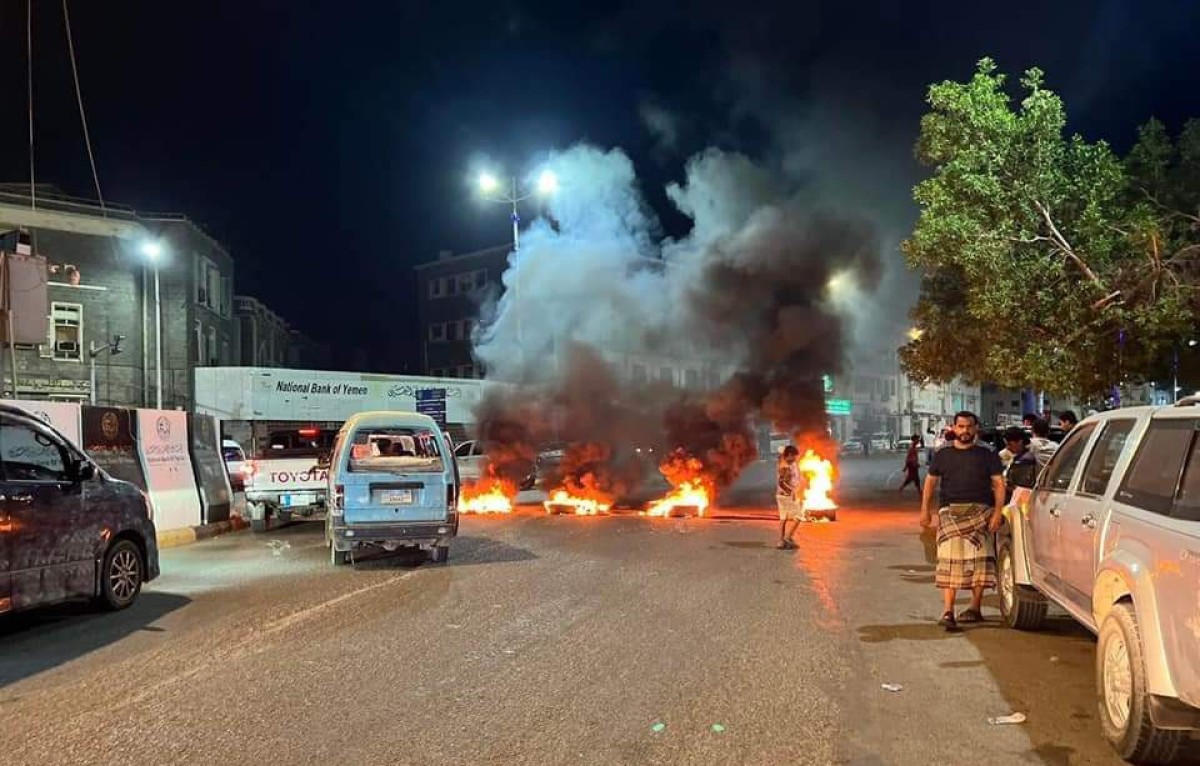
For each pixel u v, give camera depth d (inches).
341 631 296.5
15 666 258.8
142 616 326.3
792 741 193.5
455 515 446.6
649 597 350.6
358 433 442.0
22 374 1115.9
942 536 299.6
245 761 183.2
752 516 684.1
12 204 1127.6
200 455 628.4
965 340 648.4
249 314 1592.0
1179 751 177.3
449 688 231.3
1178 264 527.5
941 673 245.3
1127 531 196.9
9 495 291.3
